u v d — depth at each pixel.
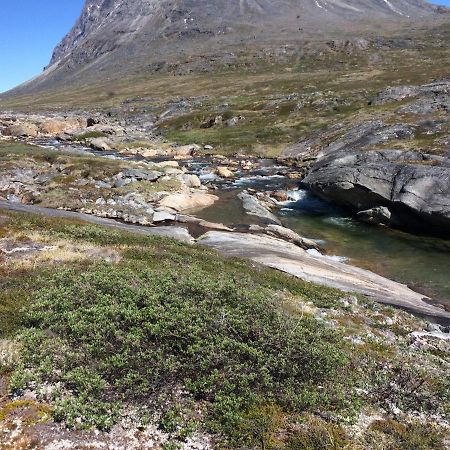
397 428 10.18
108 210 40.41
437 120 59.50
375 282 26.25
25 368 10.95
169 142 86.00
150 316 12.98
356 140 61.62
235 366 10.92
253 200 45.12
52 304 13.96
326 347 12.52
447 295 25.84
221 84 161.62
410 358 14.51
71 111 150.62
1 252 20.52
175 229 34.69
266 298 15.43
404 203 36.91
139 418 9.60
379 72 130.25
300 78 141.25
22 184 46.84
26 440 8.65
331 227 39.50
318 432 9.45
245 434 9.24
